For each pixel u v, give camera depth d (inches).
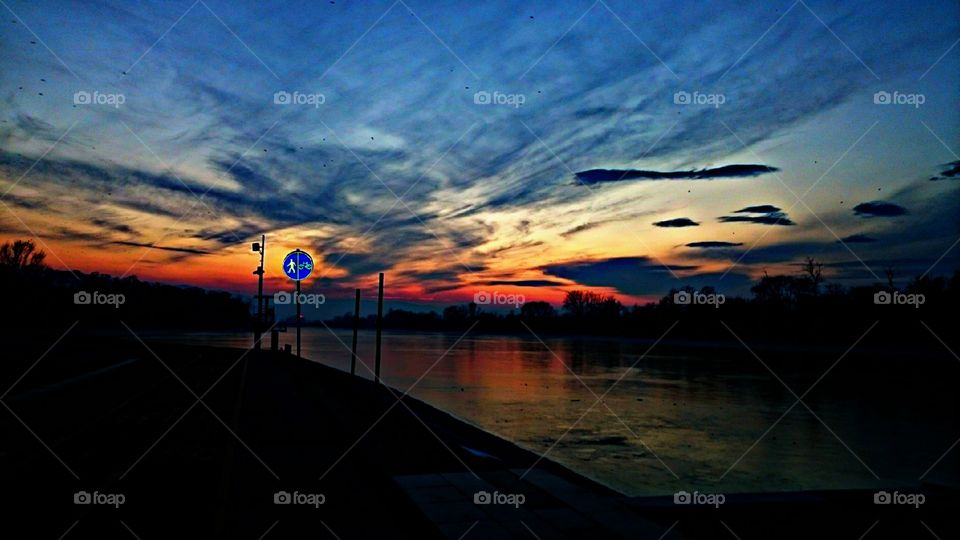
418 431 469.4
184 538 238.1
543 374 1416.1
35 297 2935.5
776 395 1069.1
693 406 896.3
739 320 2935.5
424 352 2485.2
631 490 426.6
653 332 3597.4
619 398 976.9
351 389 743.1
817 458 548.4
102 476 332.8
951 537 242.5
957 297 2105.1
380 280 764.6
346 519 267.3
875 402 994.7
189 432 471.2
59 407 619.2
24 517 261.9
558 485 298.8
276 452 397.7
